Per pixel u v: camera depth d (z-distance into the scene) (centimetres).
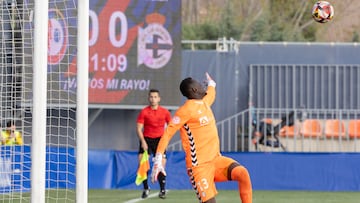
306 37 9550
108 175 4834
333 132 5609
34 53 2689
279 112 5622
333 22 9550
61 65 4797
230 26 9244
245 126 5741
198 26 9244
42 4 2691
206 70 5788
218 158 2562
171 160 4809
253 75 5794
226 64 5800
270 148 5572
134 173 4822
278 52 5859
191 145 2533
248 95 5784
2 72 3719
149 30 5406
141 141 4128
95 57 5369
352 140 5606
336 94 5809
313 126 5616
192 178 2544
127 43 5394
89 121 5534
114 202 3862
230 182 4788
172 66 5416
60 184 4319
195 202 3875
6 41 3697
